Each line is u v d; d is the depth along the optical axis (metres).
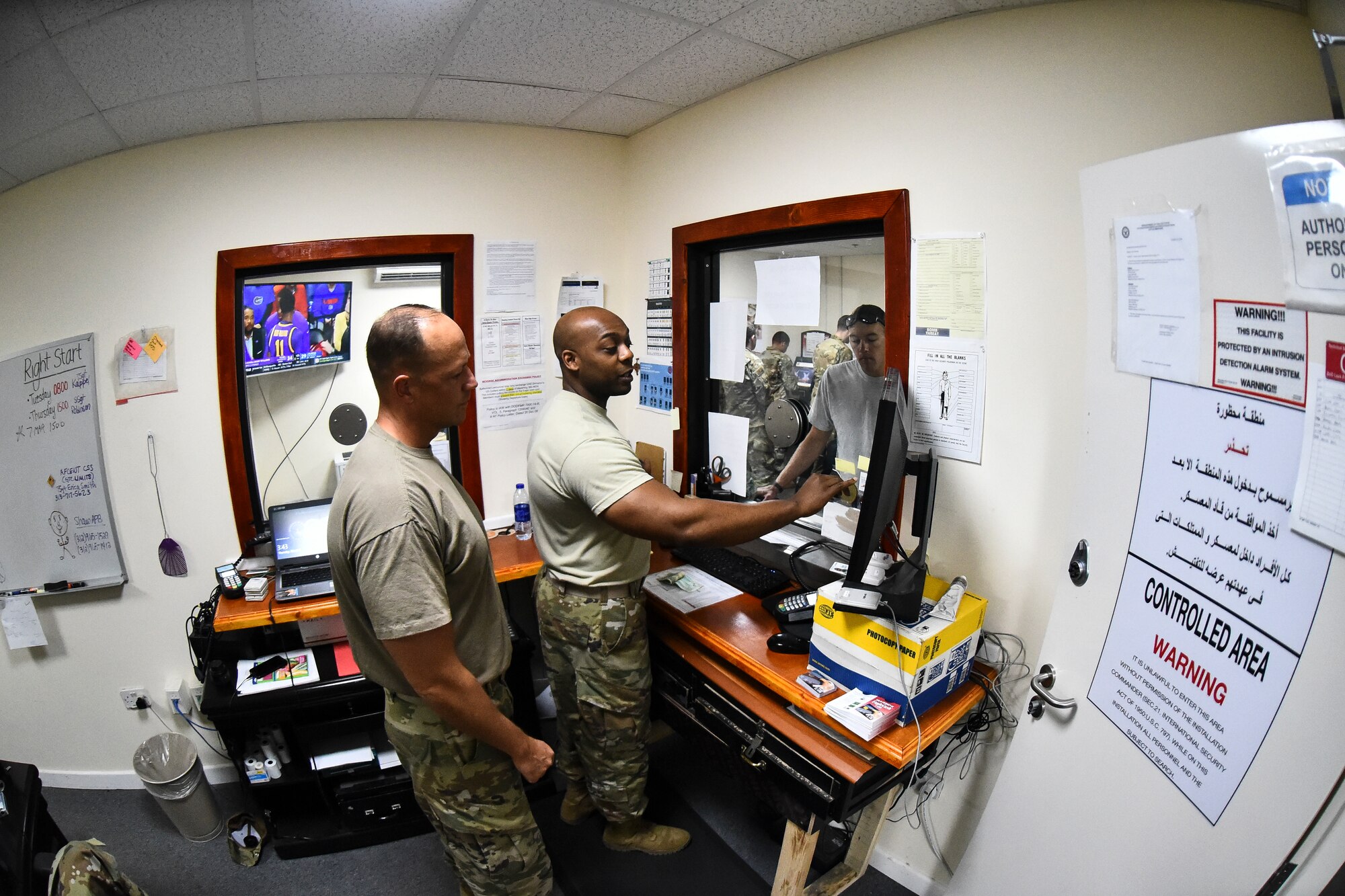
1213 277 0.86
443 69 1.63
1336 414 0.70
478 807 1.32
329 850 1.96
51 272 2.03
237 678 1.87
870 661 1.32
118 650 2.25
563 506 1.51
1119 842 1.03
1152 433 1.01
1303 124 0.72
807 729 1.36
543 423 1.56
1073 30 1.21
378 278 2.21
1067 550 1.21
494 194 2.25
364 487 1.12
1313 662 0.73
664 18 1.37
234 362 2.08
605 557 1.55
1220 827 0.85
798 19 1.38
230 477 2.12
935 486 1.46
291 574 1.96
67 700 2.30
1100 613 1.12
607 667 1.58
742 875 1.74
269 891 1.83
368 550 1.10
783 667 1.47
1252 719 0.81
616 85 1.82
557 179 2.34
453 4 1.27
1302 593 0.75
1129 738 1.03
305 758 1.88
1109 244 1.05
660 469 2.35
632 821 1.79
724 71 1.73
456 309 2.26
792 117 1.73
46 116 1.59
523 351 2.39
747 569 1.88
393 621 1.10
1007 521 1.43
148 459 2.12
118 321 2.05
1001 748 1.49
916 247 1.51
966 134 1.38
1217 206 0.84
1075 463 1.30
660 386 2.39
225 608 1.88
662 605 1.76
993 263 1.38
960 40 1.37
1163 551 0.99
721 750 1.59
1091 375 1.14
